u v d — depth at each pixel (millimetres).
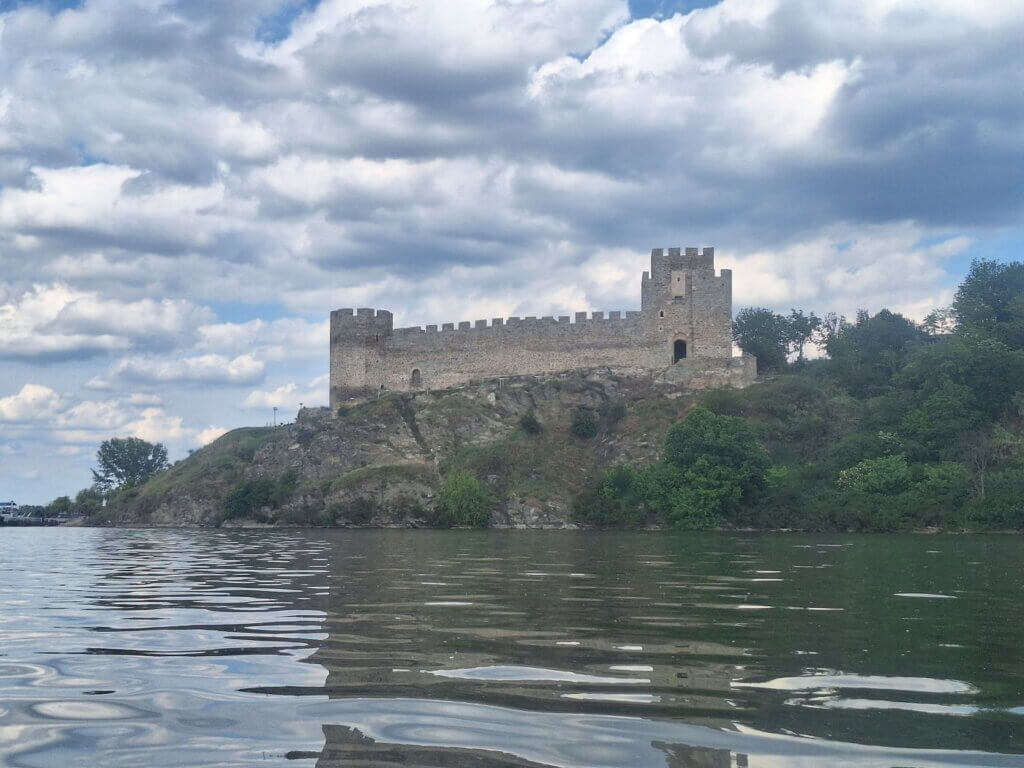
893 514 75750
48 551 49938
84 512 135625
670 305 107750
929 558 39594
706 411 87250
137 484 136375
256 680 12148
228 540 65438
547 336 111688
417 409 111188
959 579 28281
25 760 8914
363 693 11336
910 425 88188
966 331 100250
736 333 131000
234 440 132750
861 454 87062
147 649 14617
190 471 125562
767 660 13469
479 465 98250
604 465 97250
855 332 121938
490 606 20406
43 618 18719
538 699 11000
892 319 122812
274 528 96312
